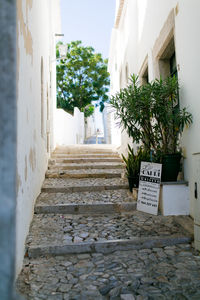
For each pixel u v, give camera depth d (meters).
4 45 0.74
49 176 5.61
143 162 4.08
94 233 3.14
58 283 2.18
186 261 2.53
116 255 2.72
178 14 3.80
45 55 5.96
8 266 0.71
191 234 3.00
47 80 6.45
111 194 4.62
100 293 2.03
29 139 3.30
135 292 2.02
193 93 3.36
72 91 22.25
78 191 4.80
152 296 1.96
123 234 3.09
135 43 7.04
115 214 3.89
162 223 3.43
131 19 7.18
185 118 3.42
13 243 0.73
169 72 5.00
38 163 4.42
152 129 4.38
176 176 3.79
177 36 3.87
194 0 3.24
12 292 0.71
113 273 2.33
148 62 5.61
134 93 4.01
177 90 3.90
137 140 4.15
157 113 3.90
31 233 3.13
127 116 4.12
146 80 6.48
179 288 2.06
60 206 3.93
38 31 4.51
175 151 3.86
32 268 2.46
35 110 3.97
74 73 22.25
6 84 0.74
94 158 6.92
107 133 16.67
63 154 7.41
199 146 3.23
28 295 1.99
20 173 2.58
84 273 2.34
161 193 3.81
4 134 0.74
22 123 2.73
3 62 0.74
